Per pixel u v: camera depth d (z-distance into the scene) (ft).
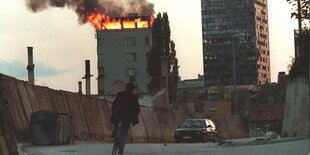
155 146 73.05
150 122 148.15
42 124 71.72
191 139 114.93
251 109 280.92
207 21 576.20
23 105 80.23
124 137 48.16
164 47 350.43
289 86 110.52
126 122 47.85
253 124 270.67
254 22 561.43
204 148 68.33
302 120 103.81
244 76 511.81
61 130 73.77
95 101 116.88
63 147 66.69
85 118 108.37
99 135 114.62
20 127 76.02
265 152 54.80
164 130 157.79
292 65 109.19
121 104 47.96
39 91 89.04
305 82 104.63
